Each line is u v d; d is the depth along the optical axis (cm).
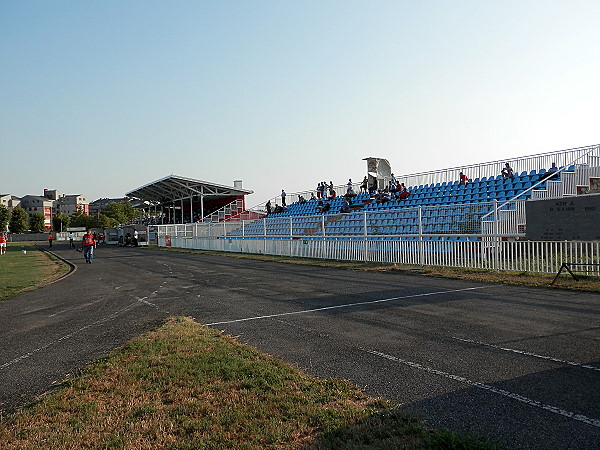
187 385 521
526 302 968
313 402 461
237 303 1118
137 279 1795
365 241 1992
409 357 615
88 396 505
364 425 404
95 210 17662
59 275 2102
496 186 2395
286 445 374
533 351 617
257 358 619
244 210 5031
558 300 976
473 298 1041
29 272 2289
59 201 16988
